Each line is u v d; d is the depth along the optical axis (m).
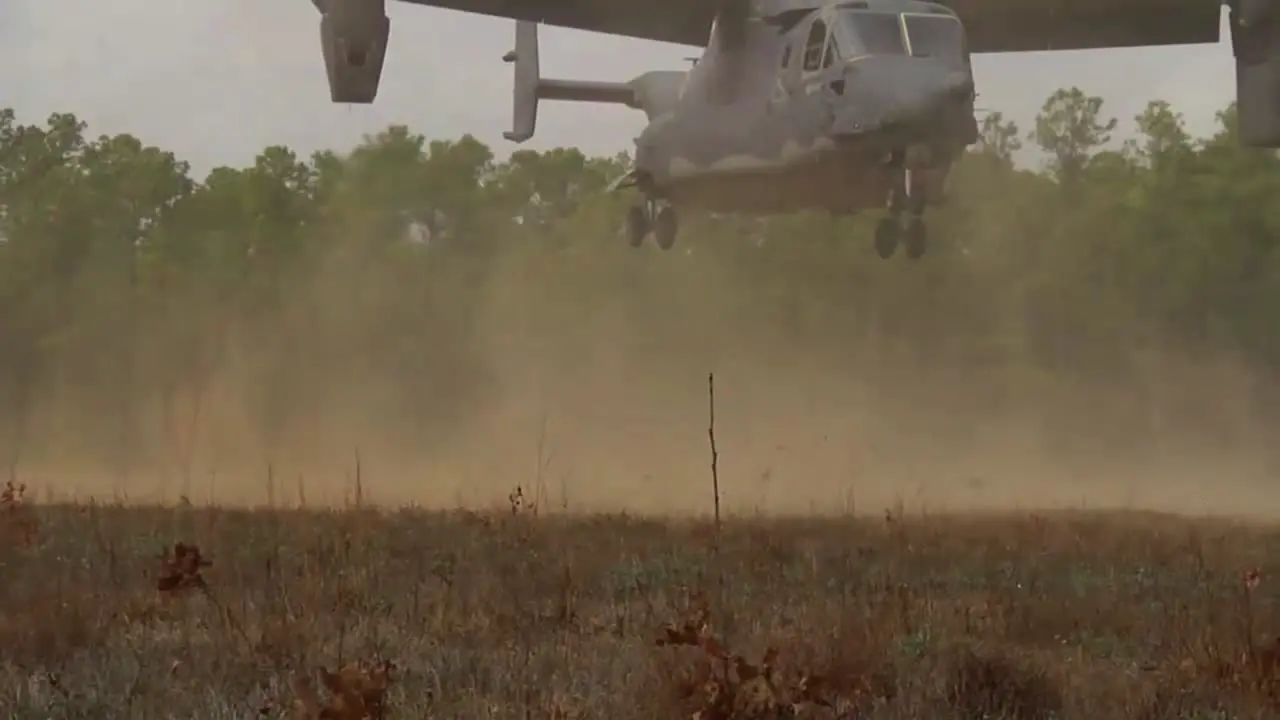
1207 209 157.75
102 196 183.12
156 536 54.56
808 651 32.19
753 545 52.94
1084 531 61.72
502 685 30.88
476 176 183.62
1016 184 164.38
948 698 30.11
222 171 185.00
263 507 70.88
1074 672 33.34
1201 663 33.31
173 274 177.12
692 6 82.06
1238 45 78.62
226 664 32.97
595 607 40.47
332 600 41.06
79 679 31.89
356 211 180.38
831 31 73.69
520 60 119.62
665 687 28.91
